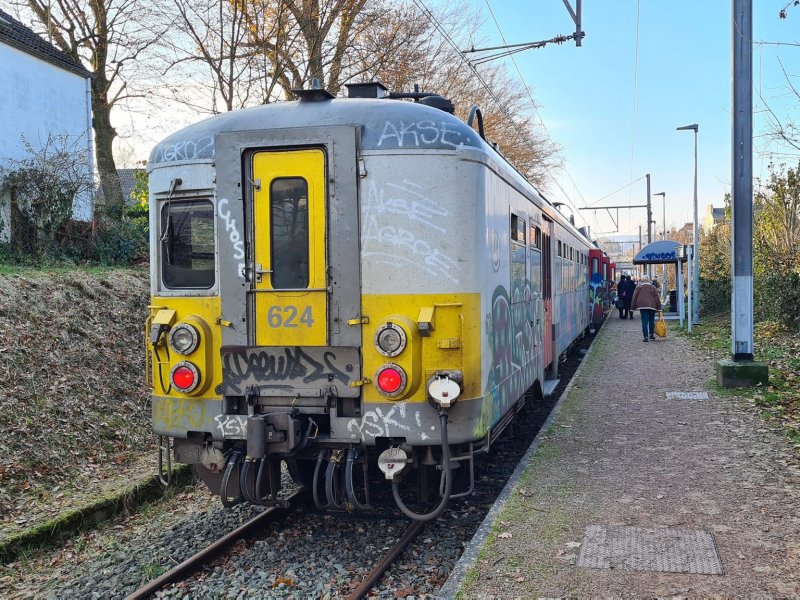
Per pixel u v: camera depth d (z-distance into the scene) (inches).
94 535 255.8
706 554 194.2
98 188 799.1
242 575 208.4
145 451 344.8
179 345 225.1
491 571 188.4
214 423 225.5
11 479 283.0
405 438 214.1
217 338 226.1
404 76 688.4
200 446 232.2
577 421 373.1
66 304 465.4
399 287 215.6
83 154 721.6
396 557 216.1
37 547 240.5
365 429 215.5
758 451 298.5
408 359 210.7
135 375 423.5
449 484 208.7
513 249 287.0
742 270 451.8
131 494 284.8
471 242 219.9
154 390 234.2
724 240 1139.3
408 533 231.6
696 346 724.0
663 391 455.5
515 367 288.2
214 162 226.1
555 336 458.6
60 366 388.2
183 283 233.3
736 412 379.9
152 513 281.4
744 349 452.8
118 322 483.2
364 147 216.1
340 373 216.4
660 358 637.9
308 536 239.6
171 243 234.7
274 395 219.6
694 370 547.2
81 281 508.7
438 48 798.5
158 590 200.8
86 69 886.4
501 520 225.6
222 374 224.2
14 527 244.4
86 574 219.8
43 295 460.1
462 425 216.5
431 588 195.8
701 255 1210.6
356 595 187.5
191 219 232.5
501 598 173.2
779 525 214.5
